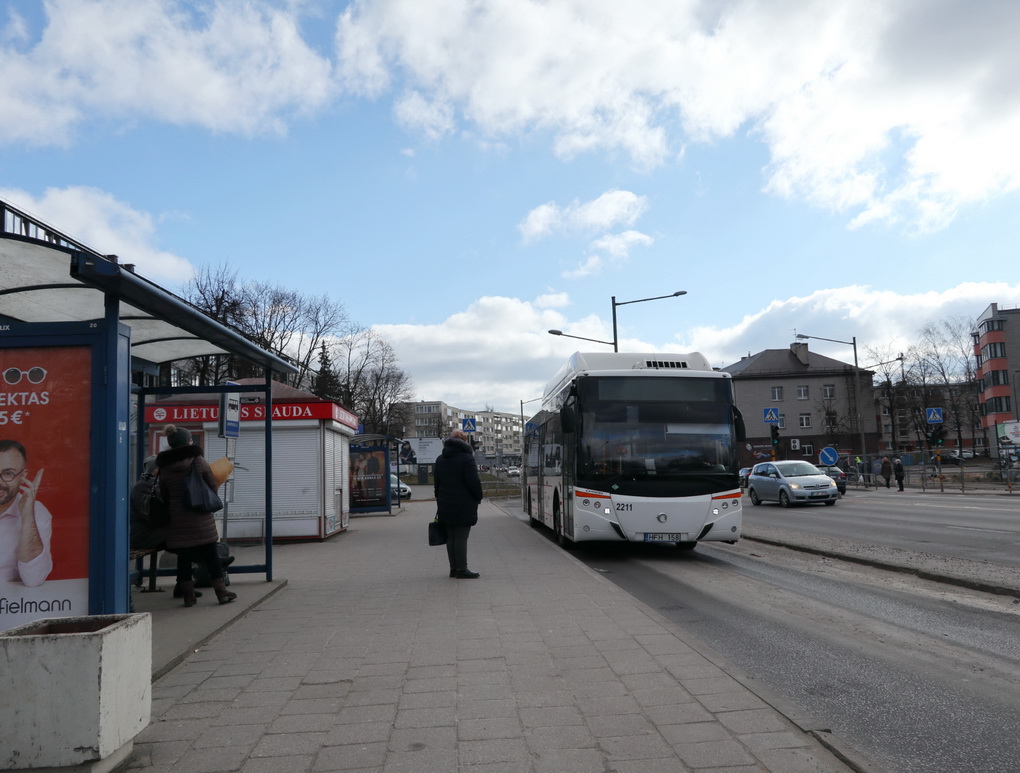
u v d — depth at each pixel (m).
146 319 7.36
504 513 28.48
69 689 3.65
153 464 8.27
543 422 19.23
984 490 35.25
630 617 7.55
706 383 13.56
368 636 6.93
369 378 75.06
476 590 9.38
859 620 7.91
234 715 4.78
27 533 5.42
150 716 4.42
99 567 5.41
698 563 13.10
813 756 3.96
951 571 10.76
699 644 6.38
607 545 16.23
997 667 6.04
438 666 5.84
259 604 8.61
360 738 4.34
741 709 4.70
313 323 56.41
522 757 4.00
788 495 27.17
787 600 9.17
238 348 8.27
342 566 12.09
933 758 4.14
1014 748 4.28
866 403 78.19
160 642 6.50
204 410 16.27
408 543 16.20
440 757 4.03
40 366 5.54
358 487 27.91
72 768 3.64
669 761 3.91
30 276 6.10
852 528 18.34
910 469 52.16
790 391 78.69
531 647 6.36
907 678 5.73
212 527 8.30
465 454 10.49
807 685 5.57
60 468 5.48
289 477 16.97
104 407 5.53
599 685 5.25
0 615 5.37
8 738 3.63
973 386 82.19
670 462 13.16
